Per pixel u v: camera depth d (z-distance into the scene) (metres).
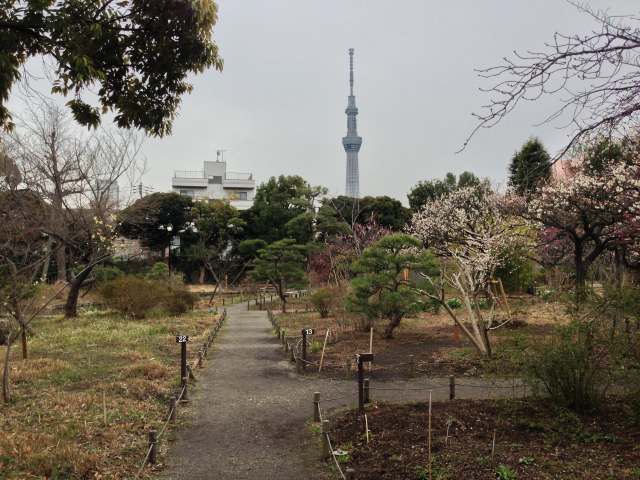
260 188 49.28
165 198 43.44
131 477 6.00
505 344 9.48
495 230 19.78
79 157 20.09
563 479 5.09
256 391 10.18
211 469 6.30
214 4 7.02
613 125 4.54
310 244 36.16
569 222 15.56
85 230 18.61
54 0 6.12
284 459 6.59
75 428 7.34
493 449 5.65
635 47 4.19
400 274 16.81
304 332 12.98
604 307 7.02
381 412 7.88
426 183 47.09
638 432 6.21
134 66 7.42
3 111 6.85
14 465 5.96
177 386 10.30
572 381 7.01
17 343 15.55
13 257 14.54
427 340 15.12
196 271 49.38
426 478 5.33
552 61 4.32
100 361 12.49
